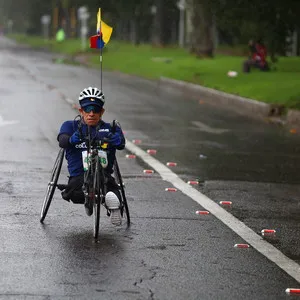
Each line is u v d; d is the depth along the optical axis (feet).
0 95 258.16
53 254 81.56
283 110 232.94
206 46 467.93
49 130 180.14
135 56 519.19
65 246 84.94
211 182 129.18
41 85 305.73
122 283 72.54
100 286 71.26
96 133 89.81
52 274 74.38
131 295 69.10
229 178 133.80
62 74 375.86
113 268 77.25
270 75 327.06
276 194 122.21
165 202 111.04
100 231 92.27
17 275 73.61
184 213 104.42
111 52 602.03
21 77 345.10
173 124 205.67
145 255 82.69
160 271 77.00
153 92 297.94
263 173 140.77
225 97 267.59
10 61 486.38
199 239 90.84
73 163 91.25
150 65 424.05
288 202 116.37
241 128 205.36
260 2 293.23
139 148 162.20
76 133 89.20
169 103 259.80
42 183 120.37
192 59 458.09
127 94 284.20
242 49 549.54
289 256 85.25
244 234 94.43
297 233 96.58
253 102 245.24
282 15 298.97
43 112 214.69
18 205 104.53
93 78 357.00
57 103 239.09
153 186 122.83
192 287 72.28
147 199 112.47
